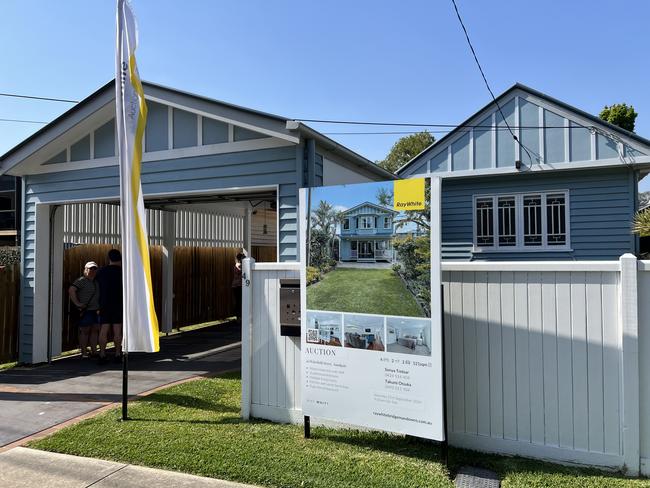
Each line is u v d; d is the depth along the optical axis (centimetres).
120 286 827
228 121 650
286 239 640
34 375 740
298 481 362
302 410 448
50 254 875
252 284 515
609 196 1182
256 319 512
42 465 400
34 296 848
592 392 386
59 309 891
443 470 378
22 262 866
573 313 394
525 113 1242
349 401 425
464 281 431
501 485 354
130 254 525
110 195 788
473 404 426
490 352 421
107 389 635
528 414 407
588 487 347
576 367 391
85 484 367
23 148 812
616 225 1175
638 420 369
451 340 434
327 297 439
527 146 1238
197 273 1248
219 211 1315
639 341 373
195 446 428
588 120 1182
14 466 400
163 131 733
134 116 535
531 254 1250
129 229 525
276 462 394
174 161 721
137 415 518
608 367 381
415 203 399
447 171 1320
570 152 1198
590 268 387
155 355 874
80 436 457
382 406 409
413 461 397
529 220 1260
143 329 520
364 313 420
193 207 1202
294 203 638
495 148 1273
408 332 398
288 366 495
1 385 670
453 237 1327
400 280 405
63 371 762
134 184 530
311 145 647
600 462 382
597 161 1162
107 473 384
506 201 1284
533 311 407
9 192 2091
